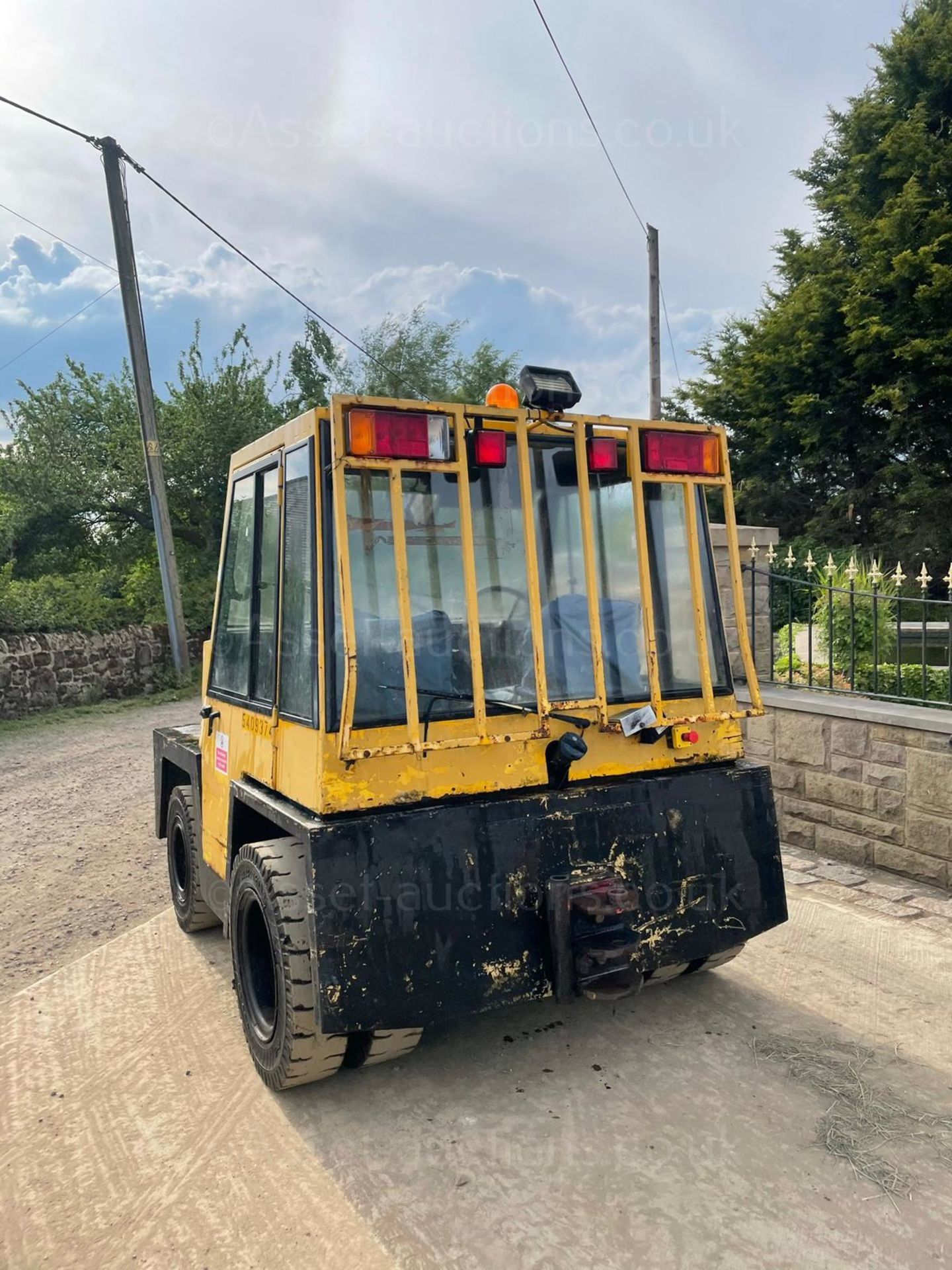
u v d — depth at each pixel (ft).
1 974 15.58
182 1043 12.57
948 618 18.12
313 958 9.57
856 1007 12.92
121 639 55.57
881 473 66.33
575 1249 8.39
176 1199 9.30
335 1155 9.92
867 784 18.83
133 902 19.19
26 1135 10.53
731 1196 9.03
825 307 67.56
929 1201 8.92
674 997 13.33
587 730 11.15
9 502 79.46
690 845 11.43
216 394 82.17
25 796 29.73
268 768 11.47
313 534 10.18
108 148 49.93
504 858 10.30
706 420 81.05
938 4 68.08
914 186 62.95
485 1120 10.45
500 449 10.59
